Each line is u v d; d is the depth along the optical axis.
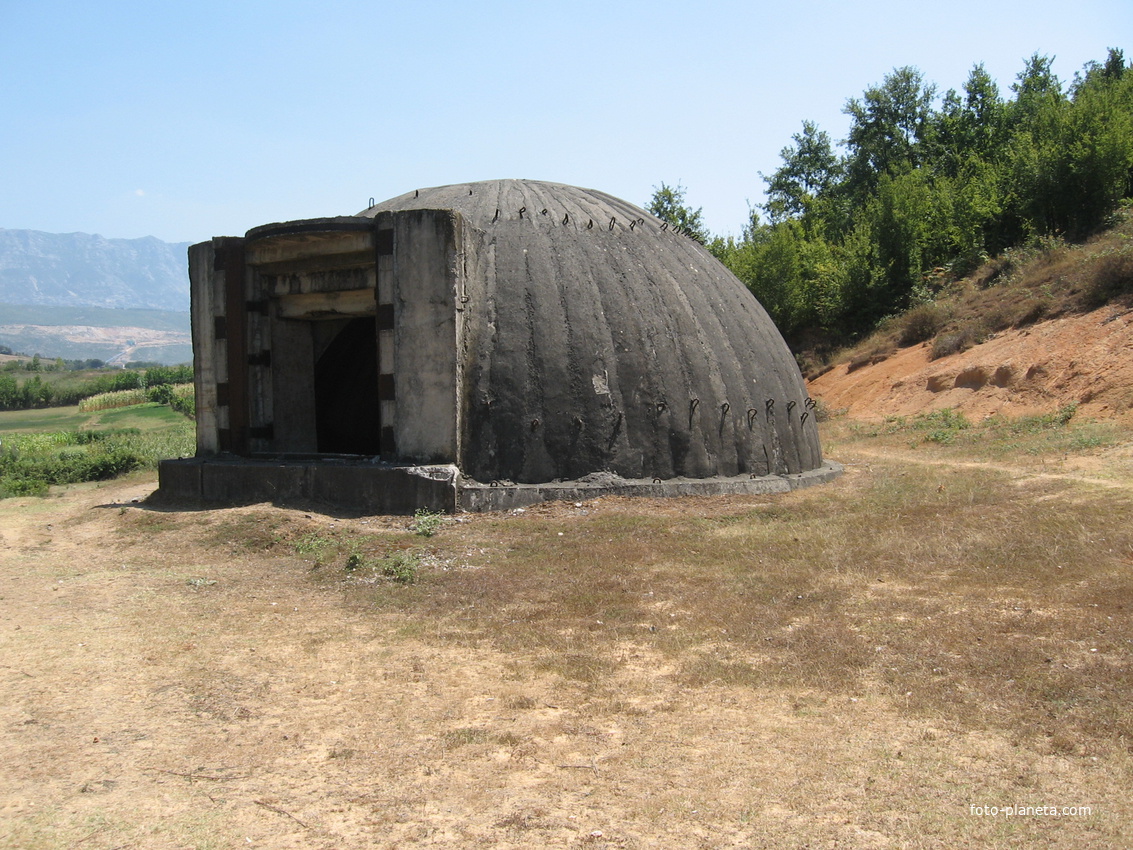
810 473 15.03
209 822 4.49
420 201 15.16
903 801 4.59
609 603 8.22
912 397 25.27
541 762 5.15
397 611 8.17
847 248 39.50
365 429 15.09
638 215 16.44
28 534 11.94
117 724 5.73
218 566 10.00
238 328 13.83
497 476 12.45
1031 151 33.88
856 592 8.24
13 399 70.06
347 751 5.32
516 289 13.23
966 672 6.20
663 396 13.33
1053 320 23.11
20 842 4.29
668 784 4.85
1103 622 6.92
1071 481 12.44
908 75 49.66
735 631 7.32
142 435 32.25
